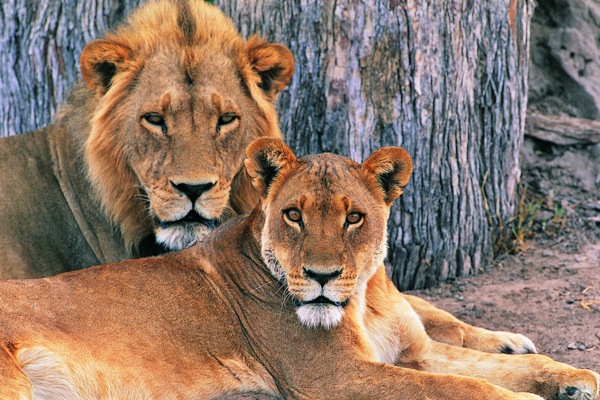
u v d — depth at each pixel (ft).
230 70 27.30
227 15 32.09
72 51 33.50
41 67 33.68
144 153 26.37
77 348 22.08
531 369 24.64
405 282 35.27
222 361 23.76
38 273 28.40
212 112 26.27
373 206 23.25
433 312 29.37
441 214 35.12
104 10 33.37
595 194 41.24
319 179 22.53
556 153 42.68
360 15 32.37
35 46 33.58
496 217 37.11
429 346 26.53
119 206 27.76
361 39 32.50
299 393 23.20
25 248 28.37
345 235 22.25
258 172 23.65
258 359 23.90
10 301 22.20
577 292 32.71
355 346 23.08
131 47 27.25
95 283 23.49
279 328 23.59
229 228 25.21
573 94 44.86
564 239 38.01
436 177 34.58
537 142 43.04
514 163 37.73
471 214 35.96
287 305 23.59
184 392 23.16
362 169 23.52
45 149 29.12
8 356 20.89
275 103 31.22
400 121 33.37
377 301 26.02
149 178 26.27
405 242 34.68
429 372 23.86
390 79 33.04
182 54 26.81
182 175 25.26
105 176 27.50
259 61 28.12
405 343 26.32
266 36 32.68
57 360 21.76
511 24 36.09
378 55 32.73
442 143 34.45
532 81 45.42
